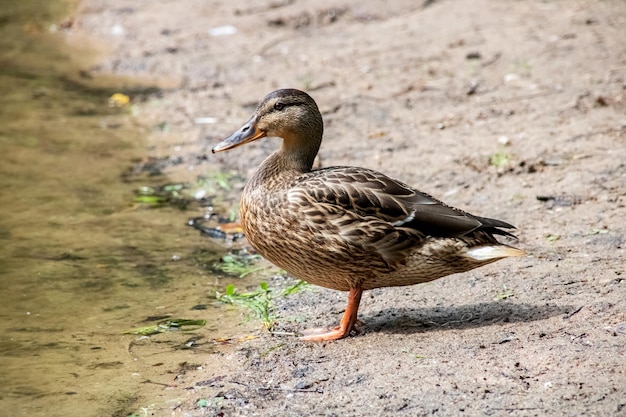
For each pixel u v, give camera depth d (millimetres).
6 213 13148
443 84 16969
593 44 17953
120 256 11953
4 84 18531
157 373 9047
